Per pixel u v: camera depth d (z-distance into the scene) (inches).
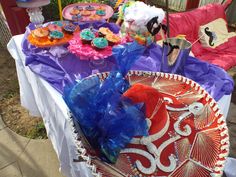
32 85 45.3
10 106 72.9
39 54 39.7
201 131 25.5
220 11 80.8
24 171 56.3
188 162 22.5
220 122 25.9
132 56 28.6
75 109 23.3
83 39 39.2
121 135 22.6
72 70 37.1
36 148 61.1
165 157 23.0
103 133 22.8
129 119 22.5
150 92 24.5
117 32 47.0
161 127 24.6
